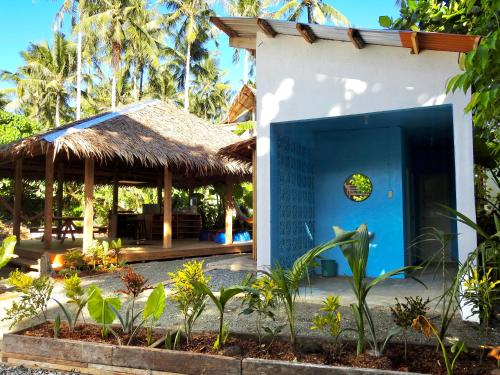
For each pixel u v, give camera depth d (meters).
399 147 8.14
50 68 38.81
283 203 7.11
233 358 3.31
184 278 3.86
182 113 14.34
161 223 14.70
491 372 3.09
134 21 31.69
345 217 8.55
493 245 3.53
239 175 13.28
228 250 13.05
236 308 5.86
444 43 5.12
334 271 8.28
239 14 34.06
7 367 3.90
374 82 5.86
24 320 5.44
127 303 6.30
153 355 3.51
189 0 36.94
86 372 3.71
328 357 3.46
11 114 22.38
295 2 28.41
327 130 8.52
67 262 9.07
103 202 21.31
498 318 4.84
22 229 16.23
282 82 6.48
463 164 5.20
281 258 6.86
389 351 3.52
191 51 40.97
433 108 5.65
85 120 11.08
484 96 3.45
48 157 9.98
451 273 8.30
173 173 14.82
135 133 10.86
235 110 14.66
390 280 7.72
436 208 10.89
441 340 3.27
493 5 3.52
